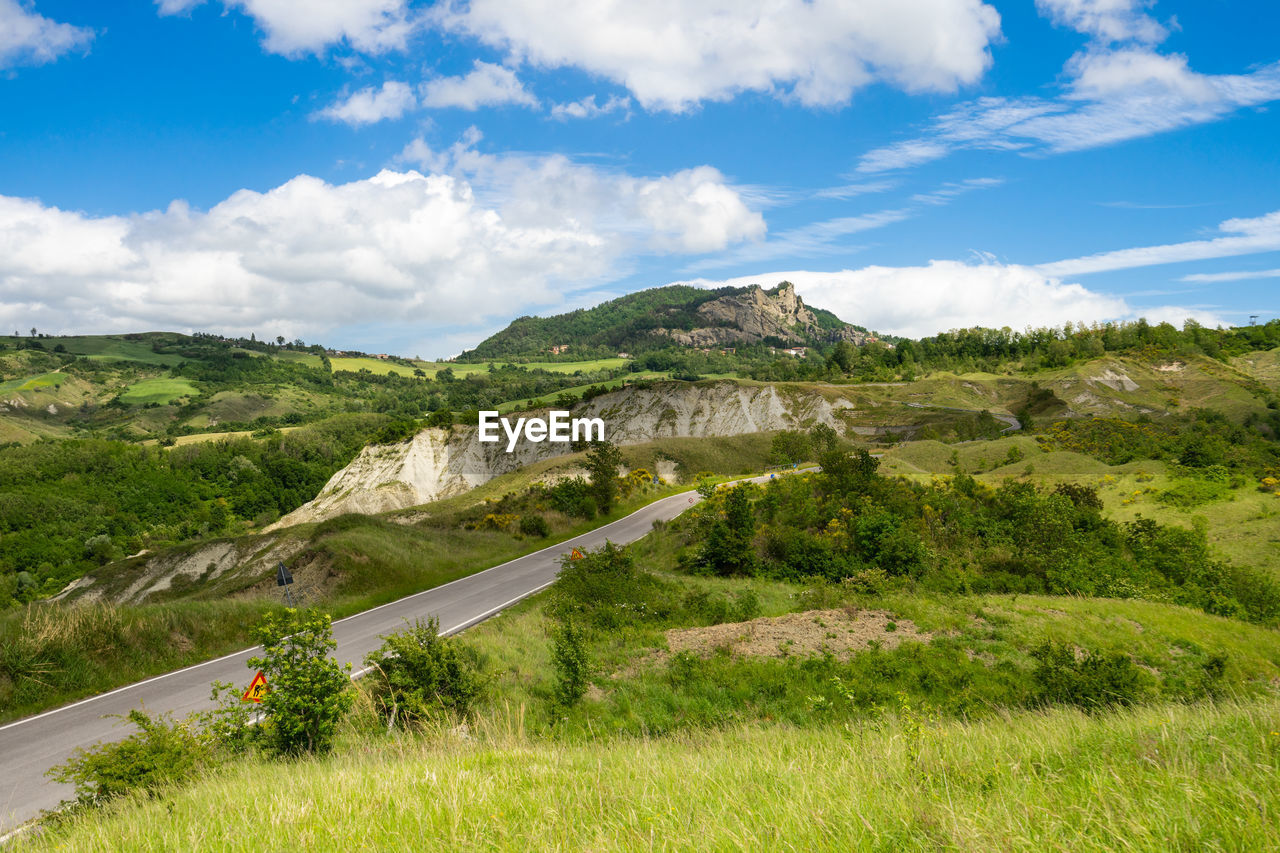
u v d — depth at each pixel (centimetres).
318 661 959
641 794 436
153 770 820
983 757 497
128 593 3641
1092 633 1636
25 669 1449
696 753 744
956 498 3738
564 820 388
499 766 607
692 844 321
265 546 3762
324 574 2634
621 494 5347
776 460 7600
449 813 419
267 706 940
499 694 1314
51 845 553
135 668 1622
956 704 1195
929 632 1622
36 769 1122
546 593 2348
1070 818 311
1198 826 282
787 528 3167
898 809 343
